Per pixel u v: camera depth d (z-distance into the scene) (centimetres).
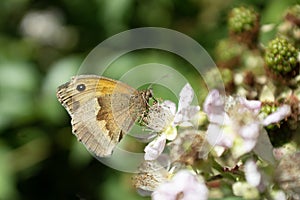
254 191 27
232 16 33
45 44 45
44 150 40
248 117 28
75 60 39
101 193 39
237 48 32
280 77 30
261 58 31
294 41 31
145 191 29
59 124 40
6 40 45
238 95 29
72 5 44
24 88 40
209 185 28
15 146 40
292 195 28
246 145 27
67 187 40
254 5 36
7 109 39
